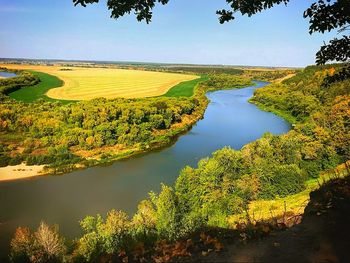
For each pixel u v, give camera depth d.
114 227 22.64
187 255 7.67
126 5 7.98
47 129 68.44
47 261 16.00
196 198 36.62
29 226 38.88
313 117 69.75
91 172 55.72
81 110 73.75
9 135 68.81
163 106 86.88
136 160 60.91
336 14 8.81
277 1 8.76
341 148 48.97
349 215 8.34
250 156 44.97
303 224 8.40
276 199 34.22
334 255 6.86
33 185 50.72
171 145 69.44
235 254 7.43
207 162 41.09
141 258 8.09
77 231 37.69
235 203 33.03
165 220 25.27
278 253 7.23
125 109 76.81
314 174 45.97
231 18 9.03
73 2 7.66
